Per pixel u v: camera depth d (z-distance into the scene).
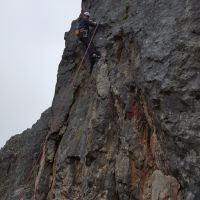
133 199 11.09
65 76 15.64
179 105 10.22
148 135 11.28
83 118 13.89
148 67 11.08
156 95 10.64
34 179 17.41
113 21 13.80
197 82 10.19
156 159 10.69
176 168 9.87
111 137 12.44
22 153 20.55
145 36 11.66
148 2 12.48
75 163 13.41
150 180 10.69
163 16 11.61
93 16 14.84
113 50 13.34
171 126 10.11
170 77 10.54
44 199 14.48
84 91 14.52
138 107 11.73
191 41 10.69
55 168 14.26
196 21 10.86
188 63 10.48
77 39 15.54
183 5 11.32
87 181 12.30
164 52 10.95
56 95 15.66
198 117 9.88
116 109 12.43
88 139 12.76
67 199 13.04
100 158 12.34
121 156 11.70
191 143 9.73
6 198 19.14
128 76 12.27
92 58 14.13
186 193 9.52
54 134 14.90
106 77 13.16
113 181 11.88
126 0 13.77
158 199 10.11
